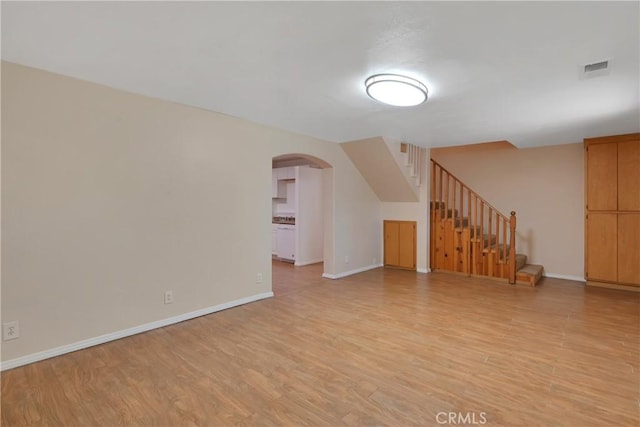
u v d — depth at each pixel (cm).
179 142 346
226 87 288
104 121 294
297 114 371
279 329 333
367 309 395
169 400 214
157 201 332
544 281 536
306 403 212
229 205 394
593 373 248
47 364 258
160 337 312
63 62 242
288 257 709
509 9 168
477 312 384
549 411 204
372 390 226
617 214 473
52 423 192
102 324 298
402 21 181
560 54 218
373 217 634
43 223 264
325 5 167
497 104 325
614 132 453
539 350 286
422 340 307
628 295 452
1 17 180
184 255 354
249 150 412
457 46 208
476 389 228
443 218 603
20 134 251
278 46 212
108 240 300
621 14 172
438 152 679
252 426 190
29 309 259
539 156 575
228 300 396
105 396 218
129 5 168
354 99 315
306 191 683
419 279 548
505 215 611
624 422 194
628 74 250
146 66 247
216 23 185
